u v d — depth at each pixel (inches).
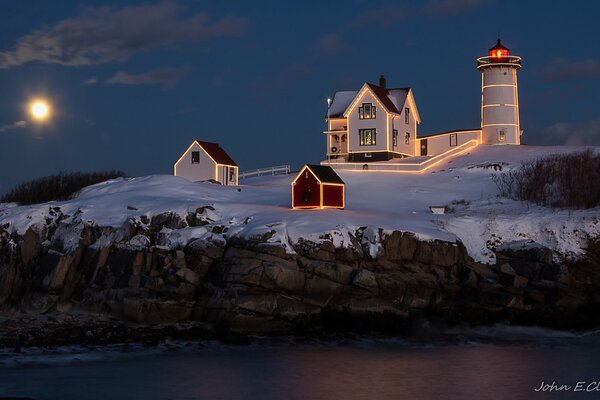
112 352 1579.7
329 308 1843.0
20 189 2822.3
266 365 1491.1
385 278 1882.4
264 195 2674.7
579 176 2600.9
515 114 3821.4
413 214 2319.1
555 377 1392.7
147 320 1867.6
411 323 1846.7
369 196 2770.7
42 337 1674.5
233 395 1268.5
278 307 1806.1
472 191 2812.5
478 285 1966.0
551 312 1892.2
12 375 1376.7
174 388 1306.6
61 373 1400.1
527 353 1625.2
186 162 3253.0
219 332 1772.9
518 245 2069.4
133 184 2691.9
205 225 2085.4
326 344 1708.9
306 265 1865.2
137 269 1974.7
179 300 1872.5
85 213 2222.0
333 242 1915.6
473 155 3533.5
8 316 1929.1
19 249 2202.3
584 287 1995.6
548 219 2182.6
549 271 1979.6
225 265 1877.5
